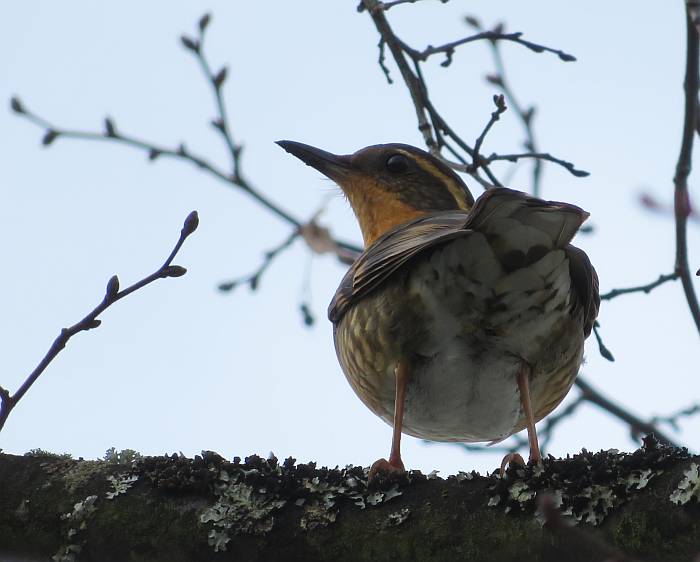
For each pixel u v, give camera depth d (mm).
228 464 9359
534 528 8164
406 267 11828
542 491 8250
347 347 13117
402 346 12227
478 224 10648
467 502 8508
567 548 8023
